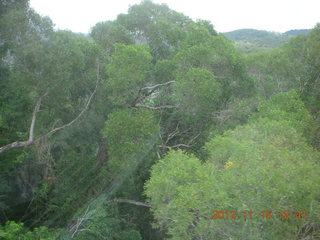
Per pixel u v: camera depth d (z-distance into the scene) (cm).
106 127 871
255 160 577
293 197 512
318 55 1507
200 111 1028
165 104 1109
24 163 840
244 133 753
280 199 505
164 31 1196
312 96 1424
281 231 506
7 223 631
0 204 700
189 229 573
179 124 1099
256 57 1543
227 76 1133
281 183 507
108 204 747
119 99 963
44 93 908
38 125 915
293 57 1600
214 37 1087
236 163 577
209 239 539
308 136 930
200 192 548
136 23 1286
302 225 505
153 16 1320
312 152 731
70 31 1057
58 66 892
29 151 858
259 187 519
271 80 1513
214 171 612
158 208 600
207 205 527
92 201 670
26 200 743
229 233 516
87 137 924
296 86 1484
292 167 554
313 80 1502
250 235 498
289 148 723
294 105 1027
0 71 907
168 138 1070
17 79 877
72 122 927
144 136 845
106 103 1024
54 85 891
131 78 921
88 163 768
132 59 925
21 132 906
